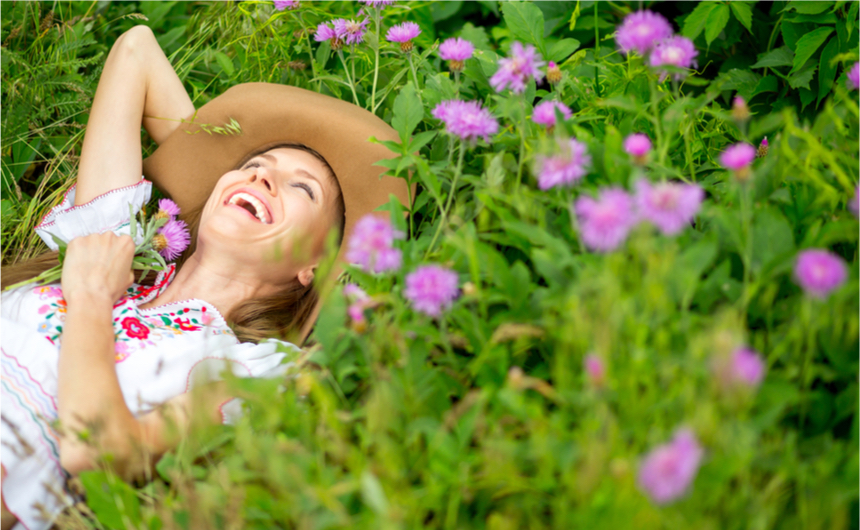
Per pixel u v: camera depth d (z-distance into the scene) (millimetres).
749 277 1119
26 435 1283
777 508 922
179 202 1811
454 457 944
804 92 1804
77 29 2137
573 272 1086
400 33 1636
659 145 1230
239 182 1667
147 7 2297
